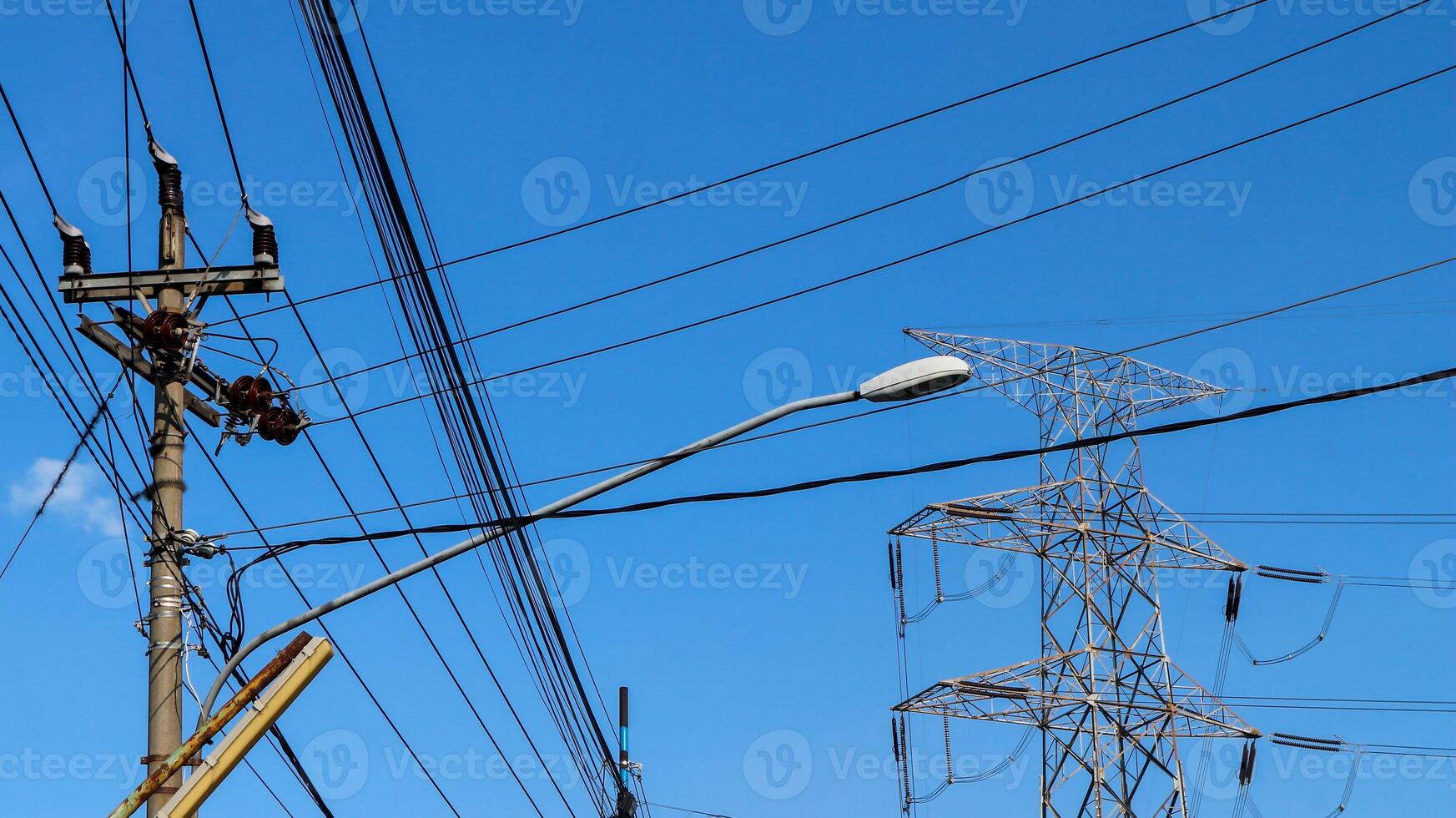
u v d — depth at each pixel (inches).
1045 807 1199.6
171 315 523.2
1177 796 1181.7
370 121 469.1
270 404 568.7
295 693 439.8
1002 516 1248.2
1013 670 1226.6
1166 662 1222.3
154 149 544.1
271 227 542.0
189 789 426.3
